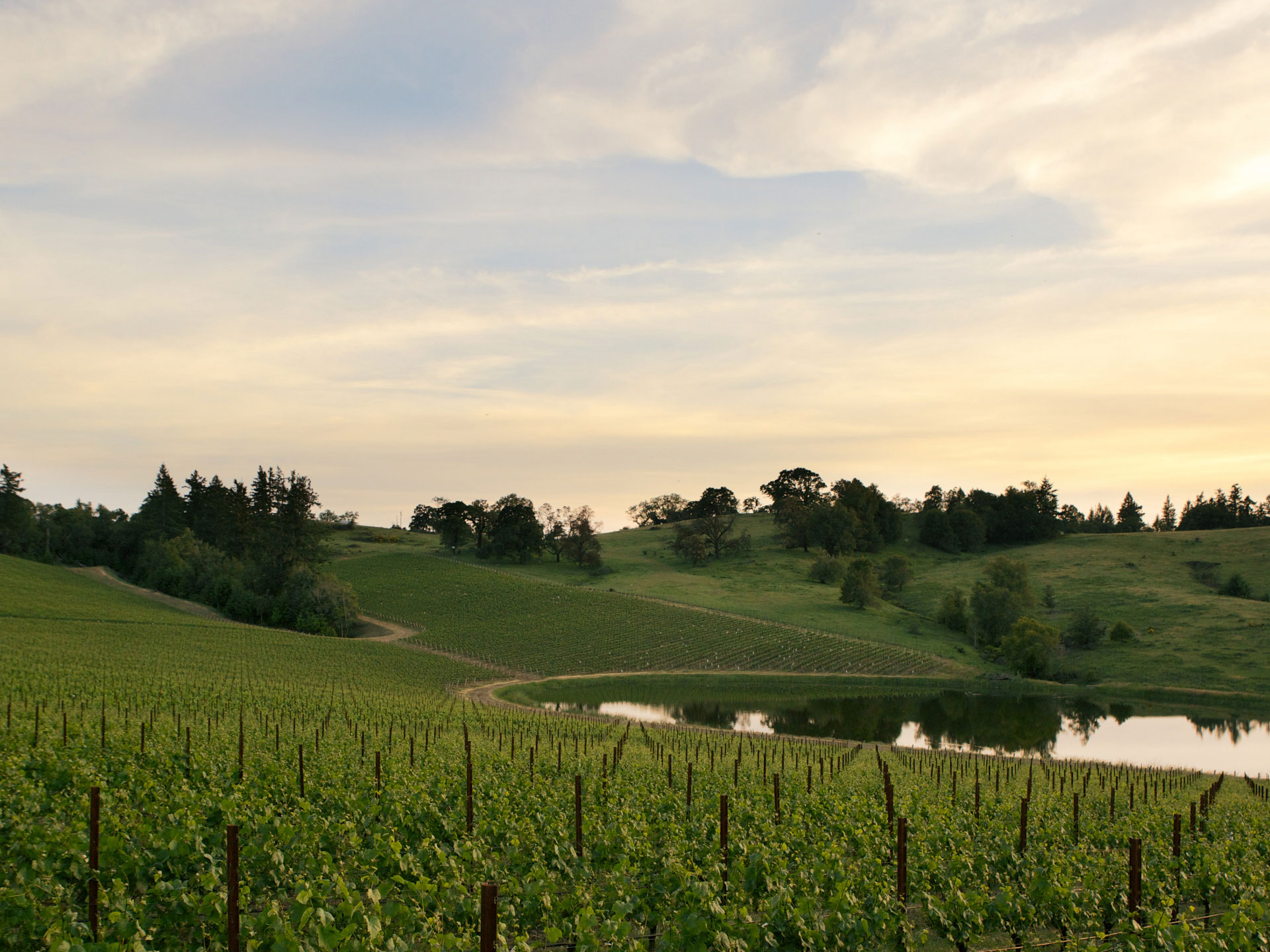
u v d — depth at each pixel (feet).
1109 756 183.32
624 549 634.43
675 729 180.45
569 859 59.00
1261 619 355.97
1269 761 179.42
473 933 44.96
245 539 462.19
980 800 90.17
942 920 52.29
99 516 569.64
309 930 41.22
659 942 47.14
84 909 45.55
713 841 64.13
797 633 366.02
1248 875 64.44
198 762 83.51
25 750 80.28
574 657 322.34
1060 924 55.77
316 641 307.99
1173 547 533.55
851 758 145.38
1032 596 403.75
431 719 163.63
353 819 64.23
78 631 265.13
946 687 297.12
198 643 271.90
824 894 54.65
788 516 611.88
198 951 41.45
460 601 418.10
